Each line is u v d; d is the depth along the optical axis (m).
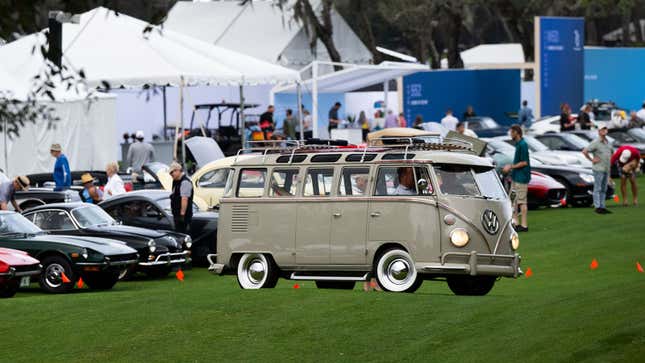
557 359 19.88
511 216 29.00
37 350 23.56
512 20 112.06
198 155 54.00
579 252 41.09
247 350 22.41
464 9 109.94
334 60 86.00
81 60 54.09
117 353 22.83
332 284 32.19
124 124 84.00
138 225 41.66
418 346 21.84
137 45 55.41
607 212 53.50
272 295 28.16
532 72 120.81
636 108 103.62
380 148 30.03
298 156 30.19
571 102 96.56
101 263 34.00
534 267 38.06
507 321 23.55
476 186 28.59
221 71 56.34
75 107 59.03
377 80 82.31
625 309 23.92
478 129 86.00
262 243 30.34
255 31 89.62
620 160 56.81
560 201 55.75
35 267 32.75
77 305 28.97
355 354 21.64
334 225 29.27
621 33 143.25
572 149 69.19
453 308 25.34
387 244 28.72
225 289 30.75
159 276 38.53
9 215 35.75
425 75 95.75
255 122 82.56
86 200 44.34
